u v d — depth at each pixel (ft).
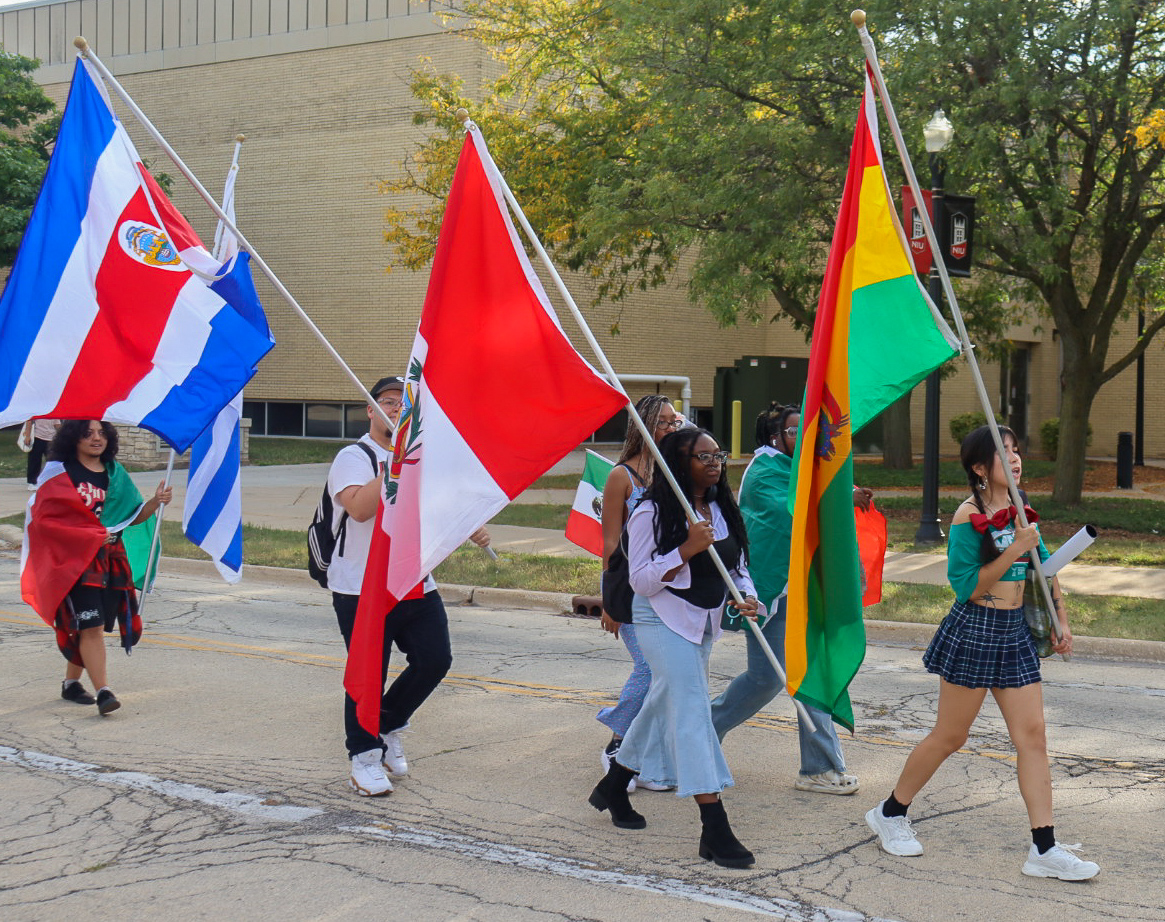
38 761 21.21
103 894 15.35
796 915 14.82
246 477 77.46
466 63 94.84
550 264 18.07
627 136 71.56
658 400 19.22
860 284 17.62
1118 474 79.25
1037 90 50.06
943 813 18.98
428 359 18.34
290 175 104.27
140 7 111.34
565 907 14.97
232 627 34.45
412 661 19.95
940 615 35.47
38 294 22.04
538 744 22.66
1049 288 62.54
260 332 22.84
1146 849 17.38
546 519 58.75
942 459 107.45
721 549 17.16
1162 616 35.70
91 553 23.80
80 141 22.21
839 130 55.52
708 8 57.11
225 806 18.86
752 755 22.24
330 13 101.55
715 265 59.72
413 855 16.79
